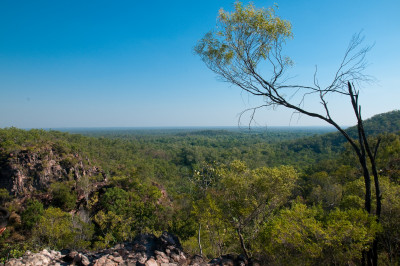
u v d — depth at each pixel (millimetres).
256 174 9352
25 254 5973
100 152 81438
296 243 6215
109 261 5840
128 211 31312
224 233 11328
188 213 24766
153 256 6359
